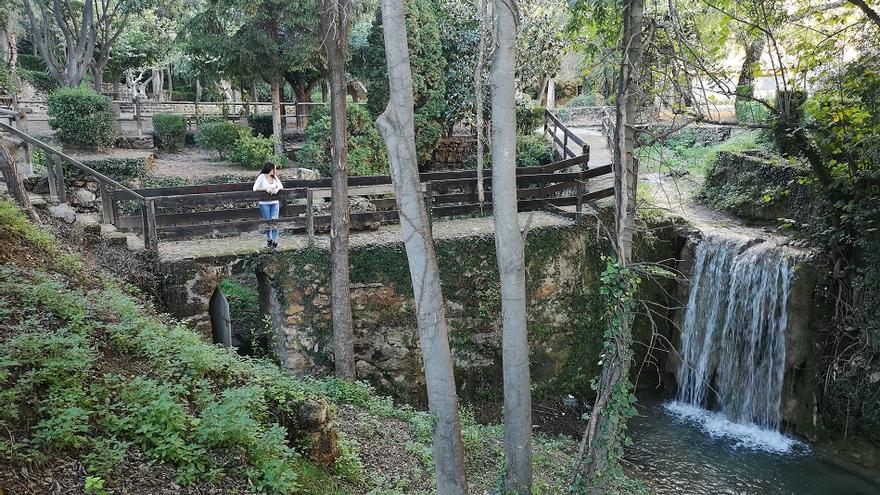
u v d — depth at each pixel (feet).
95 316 20.29
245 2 49.65
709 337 39.45
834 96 32.94
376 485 20.83
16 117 42.83
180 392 17.87
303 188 34.99
